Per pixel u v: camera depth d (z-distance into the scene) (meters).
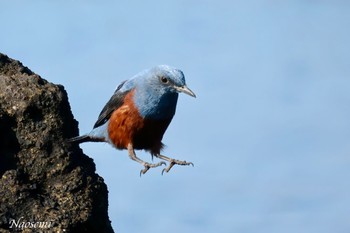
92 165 14.09
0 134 13.09
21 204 12.20
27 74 14.19
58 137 13.45
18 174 12.48
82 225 12.60
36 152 13.19
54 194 12.80
